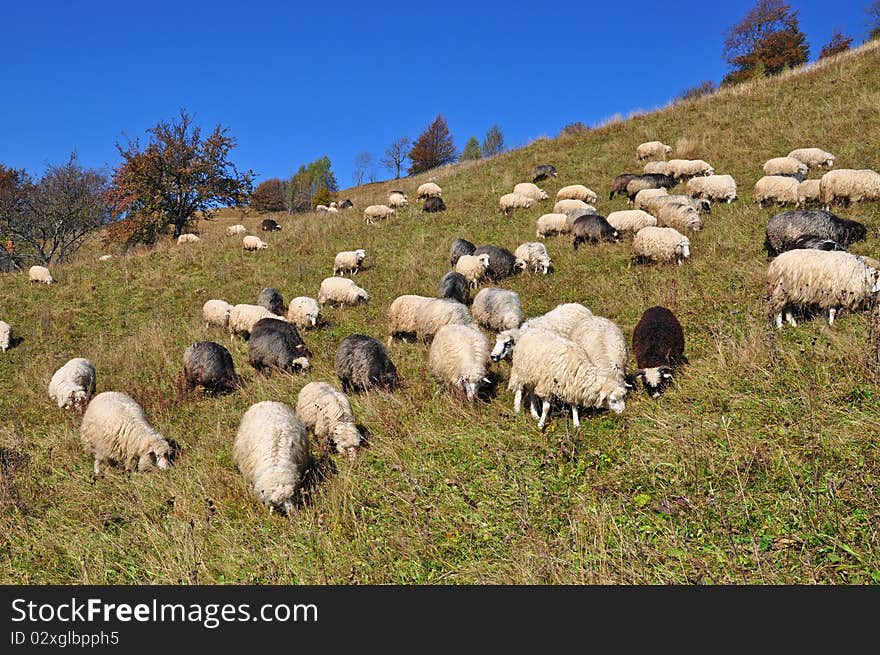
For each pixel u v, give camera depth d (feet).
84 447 23.59
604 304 32.27
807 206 43.09
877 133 55.01
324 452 20.99
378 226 68.90
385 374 26.86
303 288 52.54
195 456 22.61
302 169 307.37
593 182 69.10
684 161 61.21
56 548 17.88
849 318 23.09
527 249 43.65
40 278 60.64
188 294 55.16
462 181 84.23
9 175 100.99
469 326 26.61
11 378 38.70
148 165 95.30
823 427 15.87
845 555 11.88
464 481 17.70
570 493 16.12
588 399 19.67
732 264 33.37
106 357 39.42
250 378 32.53
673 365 22.30
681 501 14.60
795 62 148.05
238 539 16.44
